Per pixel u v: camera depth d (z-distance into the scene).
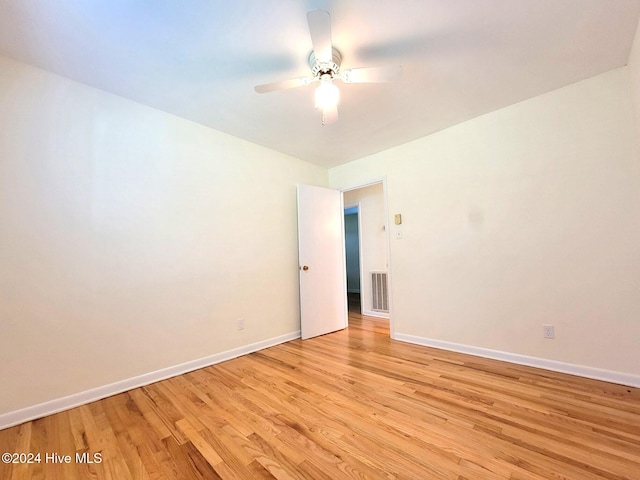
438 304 3.02
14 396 1.77
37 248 1.89
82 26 1.57
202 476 1.31
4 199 1.79
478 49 1.82
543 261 2.38
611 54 1.91
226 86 2.16
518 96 2.40
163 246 2.47
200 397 2.06
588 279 2.18
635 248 2.01
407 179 3.28
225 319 2.86
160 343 2.41
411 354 2.84
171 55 1.82
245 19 1.54
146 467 1.38
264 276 3.24
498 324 2.62
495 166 2.63
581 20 1.61
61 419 1.81
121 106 2.30
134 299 2.29
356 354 2.89
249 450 1.48
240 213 3.06
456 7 1.50
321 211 3.84
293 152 3.55
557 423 1.62
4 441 1.59
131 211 2.31
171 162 2.56
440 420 1.68
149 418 1.80
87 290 2.07
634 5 1.51
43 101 1.96
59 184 1.99
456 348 2.88
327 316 3.77
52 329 1.92
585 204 2.20
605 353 2.12
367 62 1.92
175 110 2.51
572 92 2.24
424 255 3.12
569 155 2.26
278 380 2.31
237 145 3.08
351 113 2.60
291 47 1.76
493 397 1.93
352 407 1.86
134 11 1.48
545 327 2.37
